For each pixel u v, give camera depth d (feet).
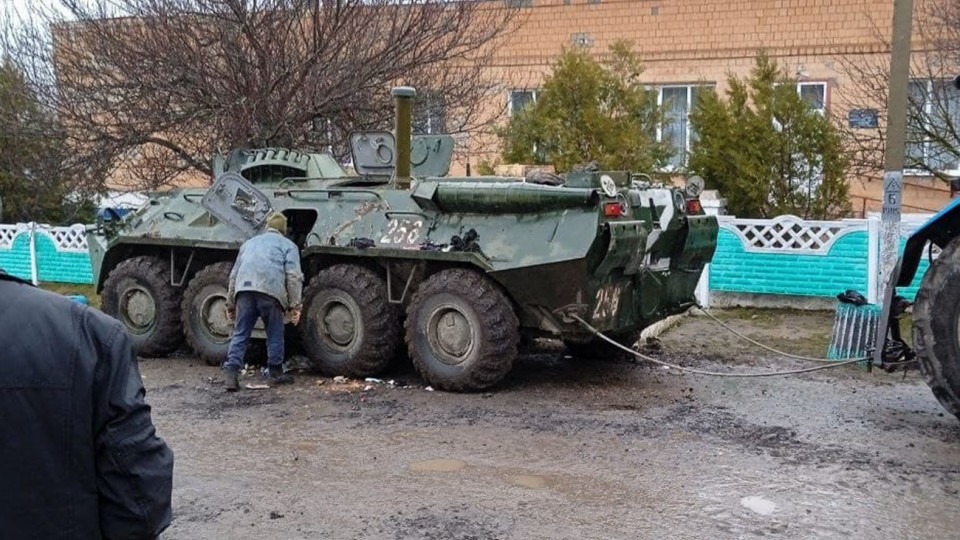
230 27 40.88
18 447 7.72
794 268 38.75
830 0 52.01
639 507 16.87
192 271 32.01
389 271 27.68
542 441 21.03
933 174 44.27
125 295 32.35
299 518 16.57
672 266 28.86
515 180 27.22
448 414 23.65
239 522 16.40
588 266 24.36
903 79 29.76
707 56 54.85
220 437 21.83
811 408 23.95
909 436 21.33
